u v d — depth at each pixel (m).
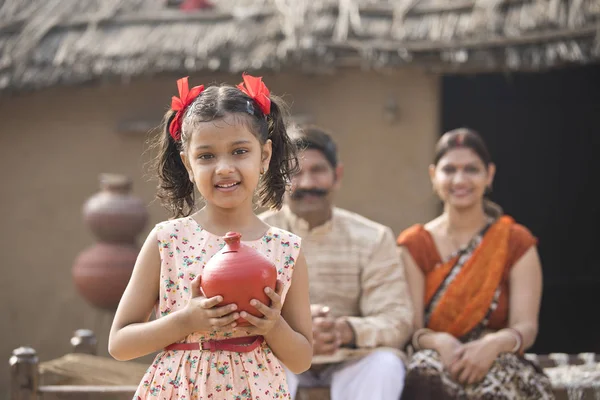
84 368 5.34
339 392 4.44
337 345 4.40
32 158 8.82
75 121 8.77
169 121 3.09
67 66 7.93
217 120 2.75
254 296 2.62
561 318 9.68
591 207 10.02
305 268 2.98
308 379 4.65
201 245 2.85
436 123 8.19
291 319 2.93
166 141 3.10
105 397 4.60
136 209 7.93
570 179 9.97
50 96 8.77
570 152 9.90
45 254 8.82
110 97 8.71
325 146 4.70
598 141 9.91
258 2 8.17
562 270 10.07
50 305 8.82
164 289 2.83
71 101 8.76
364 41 7.48
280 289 2.71
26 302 8.84
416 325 4.79
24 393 4.57
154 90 8.66
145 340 2.71
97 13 8.31
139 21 8.21
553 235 10.02
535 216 9.96
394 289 4.67
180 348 2.80
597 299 9.81
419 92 8.20
